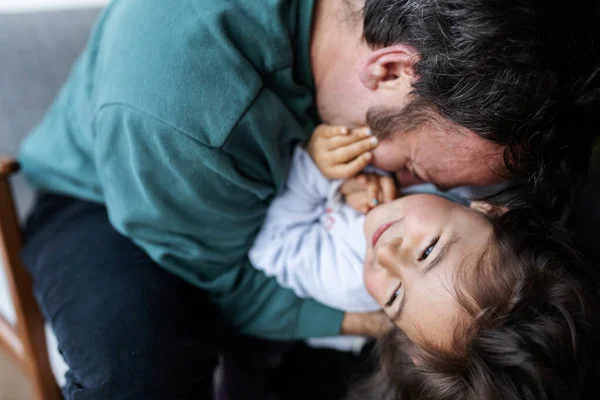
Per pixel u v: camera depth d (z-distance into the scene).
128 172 0.74
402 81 0.68
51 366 1.06
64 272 0.84
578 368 0.66
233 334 0.94
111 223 0.88
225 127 0.68
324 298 0.86
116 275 0.81
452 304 0.69
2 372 1.41
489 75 0.61
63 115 0.90
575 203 0.83
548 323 0.66
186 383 0.81
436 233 0.72
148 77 0.68
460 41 0.60
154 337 0.78
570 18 0.59
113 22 0.75
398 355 0.81
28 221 0.99
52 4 1.45
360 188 0.83
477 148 0.66
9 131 1.34
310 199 0.85
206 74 0.67
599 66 0.61
